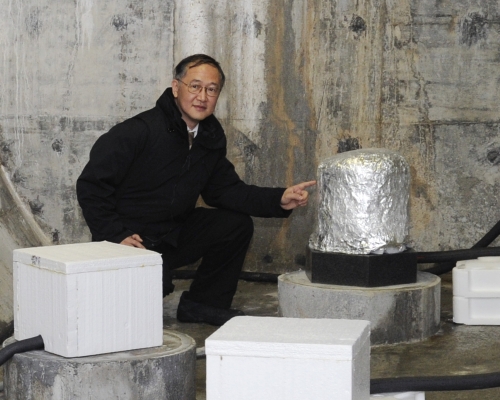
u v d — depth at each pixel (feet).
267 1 18.17
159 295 8.67
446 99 18.11
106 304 8.34
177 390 8.50
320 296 12.73
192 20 18.10
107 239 12.91
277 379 6.46
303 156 18.47
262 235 18.63
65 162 18.34
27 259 8.61
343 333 6.79
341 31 18.12
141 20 18.07
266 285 17.58
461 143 18.19
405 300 12.60
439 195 18.35
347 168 12.85
